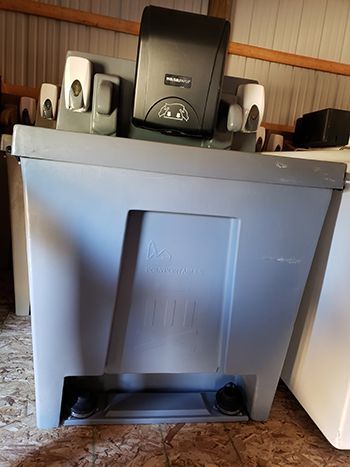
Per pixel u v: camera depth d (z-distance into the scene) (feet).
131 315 2.44
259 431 2.70
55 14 6.25
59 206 2.07
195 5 6.81
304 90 7.77
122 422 2.61
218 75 2.48
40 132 1.95
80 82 2.55
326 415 2.57
